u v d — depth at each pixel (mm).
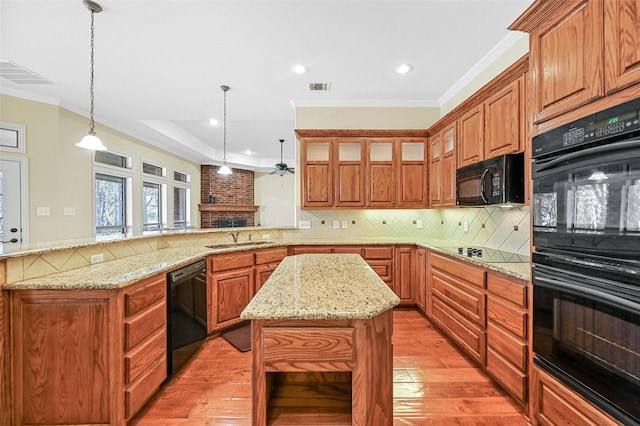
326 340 1084
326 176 3775
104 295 1544
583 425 1281
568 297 1356
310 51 2723
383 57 2830
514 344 1780
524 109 2088
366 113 4023
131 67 3018
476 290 2203
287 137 6410
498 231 2773
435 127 3506
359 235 4121
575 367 1320
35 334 1527
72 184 4195
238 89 3570
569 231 1328
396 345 2635
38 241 3805
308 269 1829
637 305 1055
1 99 3561
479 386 2025
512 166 2146
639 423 1061
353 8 2152
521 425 1669
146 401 1762
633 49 1077
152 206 6188
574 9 1327
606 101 1184
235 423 1687
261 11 2180
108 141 4832
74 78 3271
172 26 2344
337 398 1250
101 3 2074
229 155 8031
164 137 5586
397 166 3756
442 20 2293
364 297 1239
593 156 1205
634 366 1071
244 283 3062
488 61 2854
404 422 1688
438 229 4047
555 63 1436
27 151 3725
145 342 1760
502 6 2139
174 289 2102
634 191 1062
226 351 2549
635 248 1062
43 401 1531
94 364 1540
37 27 2350
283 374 1350
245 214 8812
